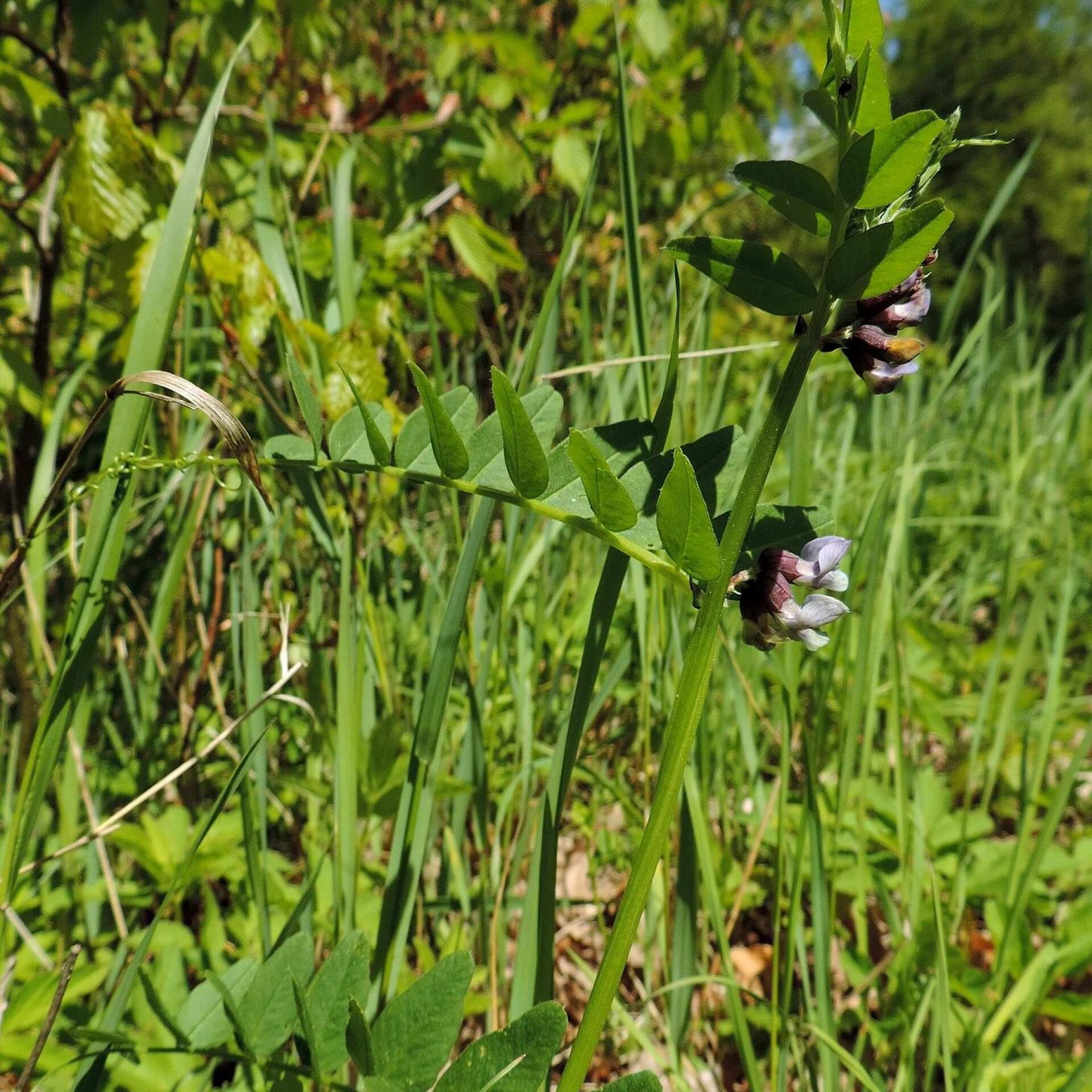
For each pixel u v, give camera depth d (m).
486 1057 0.15
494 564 0.34
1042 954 0.25
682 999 0.23
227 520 0.36
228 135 0.41
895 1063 0.26
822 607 0.14
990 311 0.41
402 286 0.43
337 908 0.22
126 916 0.28
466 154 0.47
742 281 0.14
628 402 0.34
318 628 0.30
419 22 0.66
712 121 0.49
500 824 0.28
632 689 0.36
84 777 0.24
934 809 0.33
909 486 0.35
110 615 0.34
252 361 0.29
